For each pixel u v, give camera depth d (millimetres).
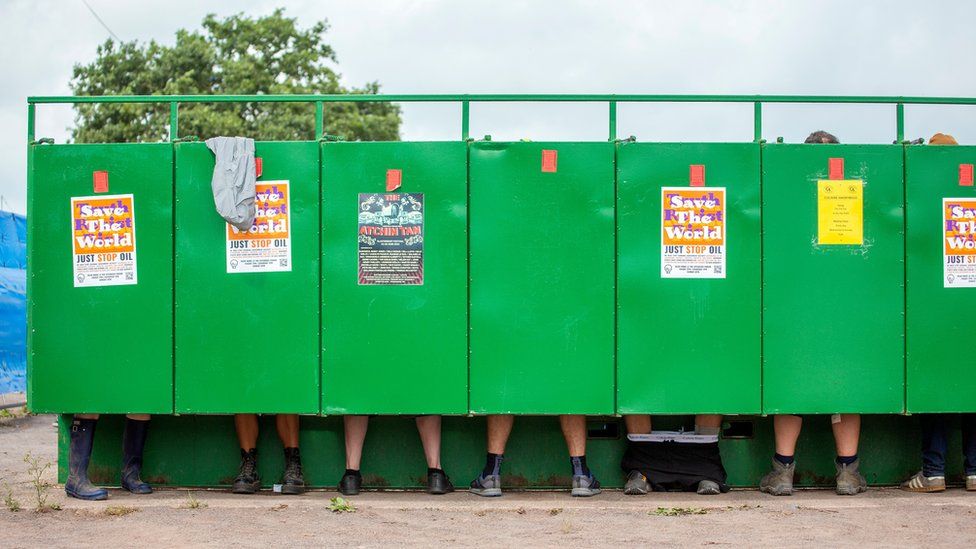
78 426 6461
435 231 6422
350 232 6418
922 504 6266
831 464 6918
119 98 6512
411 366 6402
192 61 30500
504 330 6418
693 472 6656
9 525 5637
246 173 6359
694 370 6438
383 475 6863
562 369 6418
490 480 6570
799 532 5453
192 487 6863
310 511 6055
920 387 6508
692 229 6465
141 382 6406
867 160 6539
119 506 6117
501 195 6453
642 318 6445
